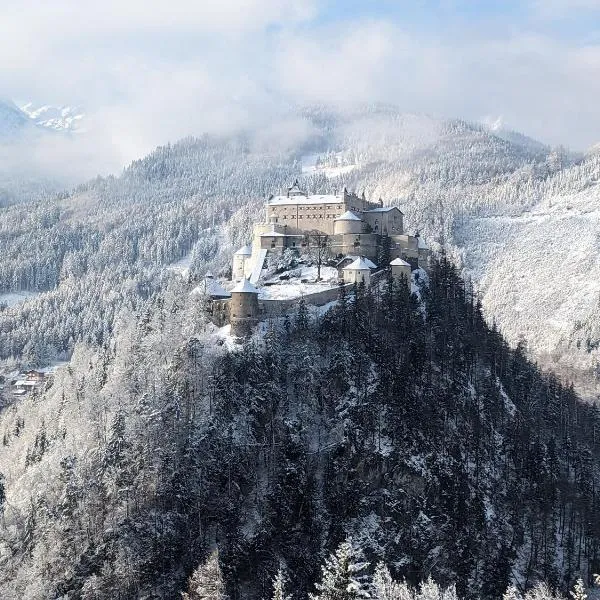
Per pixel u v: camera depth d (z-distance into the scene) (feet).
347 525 474.49
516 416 652.07
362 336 590.14
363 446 515.91
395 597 278.67
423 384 587.68
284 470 478.59
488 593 488.44
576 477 640.58
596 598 508.12
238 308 618.85
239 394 528.22
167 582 417.28
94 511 444.96
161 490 453.17
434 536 496.23
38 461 590.14
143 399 496.23
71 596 408.67
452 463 548.72
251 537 451.94
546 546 545.03
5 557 449.89
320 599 230.89
